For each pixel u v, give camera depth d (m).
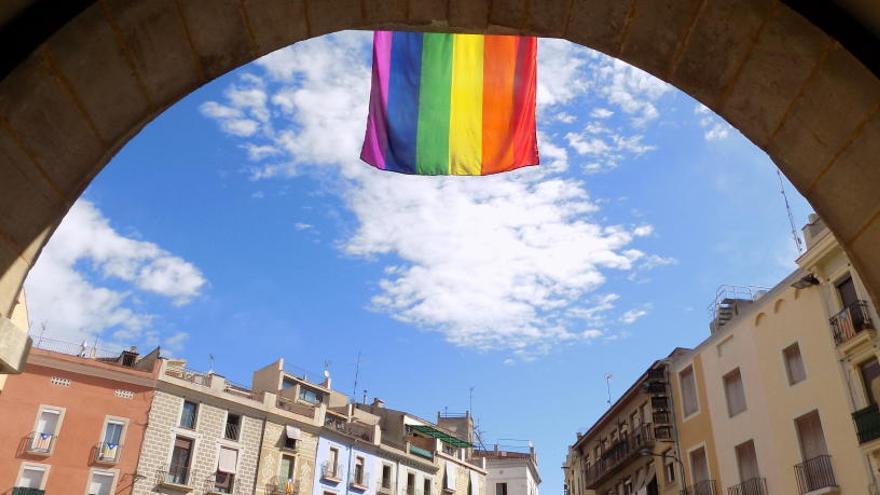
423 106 8.08
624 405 39.00
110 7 4.29
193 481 41.41
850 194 4.69
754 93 4.88
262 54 5.18
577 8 4.95
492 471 73.69
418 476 58.50
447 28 5.25
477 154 8.00
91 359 39.88
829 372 23.42
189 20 4.67
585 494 46.56
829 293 23.81
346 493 50.78
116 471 38.59
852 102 4.40
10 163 4.25
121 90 4.69
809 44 4.40
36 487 36.47
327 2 4.97
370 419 60.09
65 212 4.80
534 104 8.17
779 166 5.09
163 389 41.50
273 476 45.78
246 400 45.62
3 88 4.04
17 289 4.57
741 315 28.45
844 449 22.42
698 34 4.77
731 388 28.78
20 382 37.56
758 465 26.47
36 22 4.11
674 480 32.06
